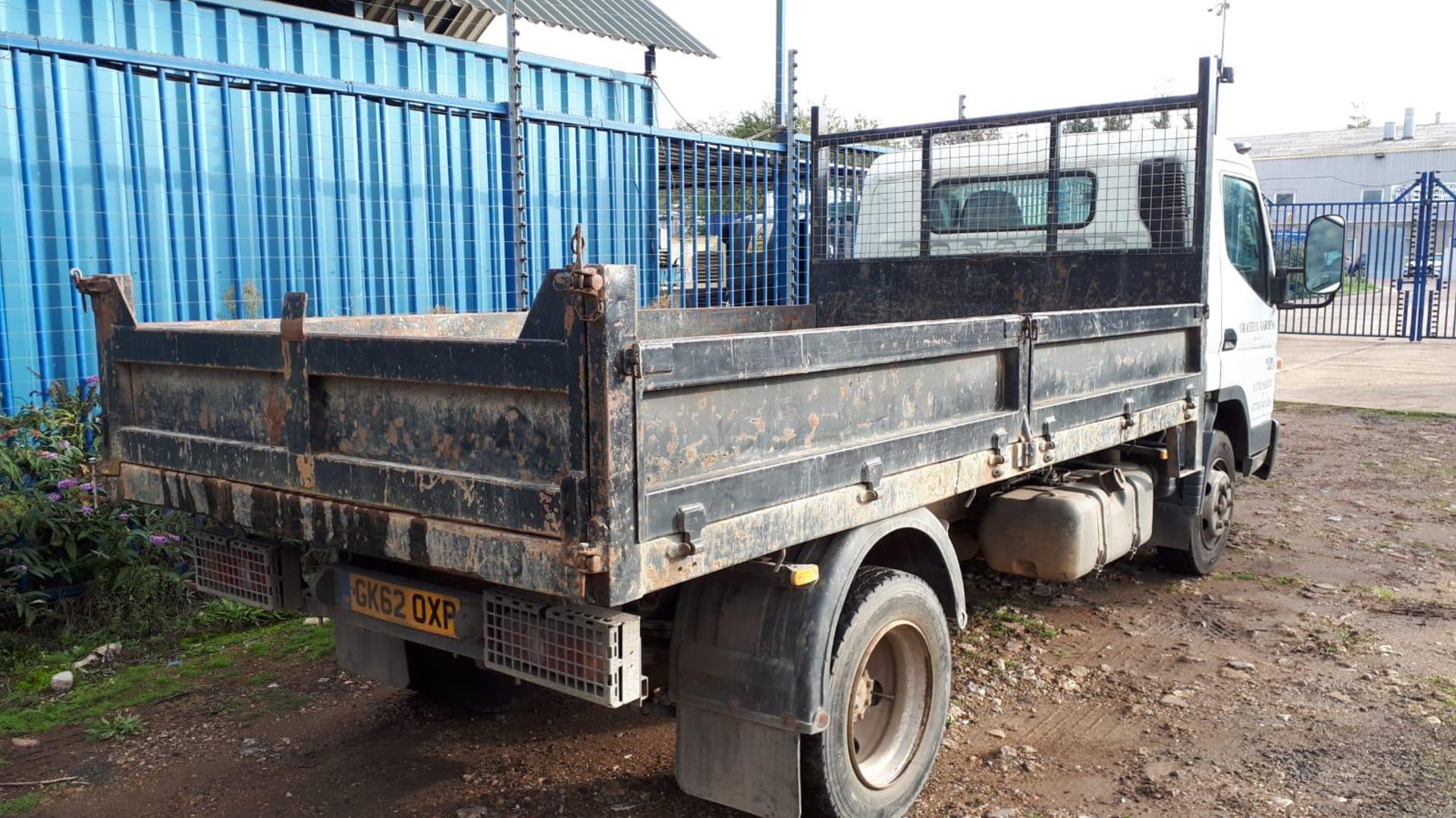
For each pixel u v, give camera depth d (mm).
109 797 3684
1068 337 4066
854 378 3115
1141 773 3805
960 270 6133
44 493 5414
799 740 3049
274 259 6727
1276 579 6164
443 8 9617
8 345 5547
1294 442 10828
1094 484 4816
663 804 3605
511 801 3633
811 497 2936
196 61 6109
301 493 3051
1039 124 5930
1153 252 5516
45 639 5191
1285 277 6547
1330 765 3855
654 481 2490
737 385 2715
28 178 5578
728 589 3133
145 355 3471
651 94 10148
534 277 8289
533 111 7973
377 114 7176
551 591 2469
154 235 6152
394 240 7359
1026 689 4562
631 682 2631
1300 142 53531
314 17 7648
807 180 10297
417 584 3119
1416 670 4758
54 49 5566
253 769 3889
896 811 3418
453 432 2701
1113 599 5797
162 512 5598
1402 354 18078
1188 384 5148
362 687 4660
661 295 9406
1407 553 6746
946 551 3584
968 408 3637
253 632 5359
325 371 2920
